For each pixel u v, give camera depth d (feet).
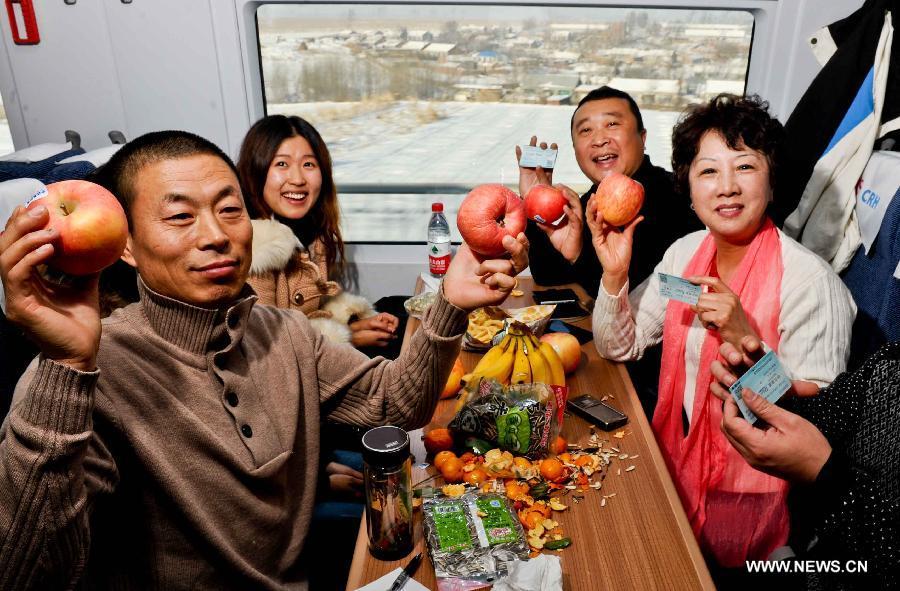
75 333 2.31
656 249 7.02
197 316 3.01
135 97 8.23
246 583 3.22
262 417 3.24
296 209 6.91
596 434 4.34
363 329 7.23
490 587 3.10
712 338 4.72
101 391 2.87
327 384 3.76
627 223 5.08
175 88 8.15
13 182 5.74
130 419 2.92
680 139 4.58
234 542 3.17
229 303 3.14
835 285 4.37
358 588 3.13
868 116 5.85
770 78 7.73
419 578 3.19
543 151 6.68
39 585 2.40
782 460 3.29
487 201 3.16
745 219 4.39
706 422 4.77
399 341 7.75
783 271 4.50
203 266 2.88
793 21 7.42
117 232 2.37
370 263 9.01
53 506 2.30
